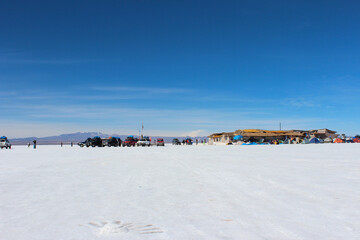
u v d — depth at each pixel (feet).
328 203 15.71
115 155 63.41
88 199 17.88
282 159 45.37
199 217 13.55
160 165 38.83
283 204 15.70
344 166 33.86
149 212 14.60
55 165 40.57
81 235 11.23
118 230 11.76
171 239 10.64
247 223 12.46
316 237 10.55
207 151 78.33
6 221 13.24
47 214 14.43
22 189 21.54
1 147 139.85
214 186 21.83
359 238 10.38
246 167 34.24
